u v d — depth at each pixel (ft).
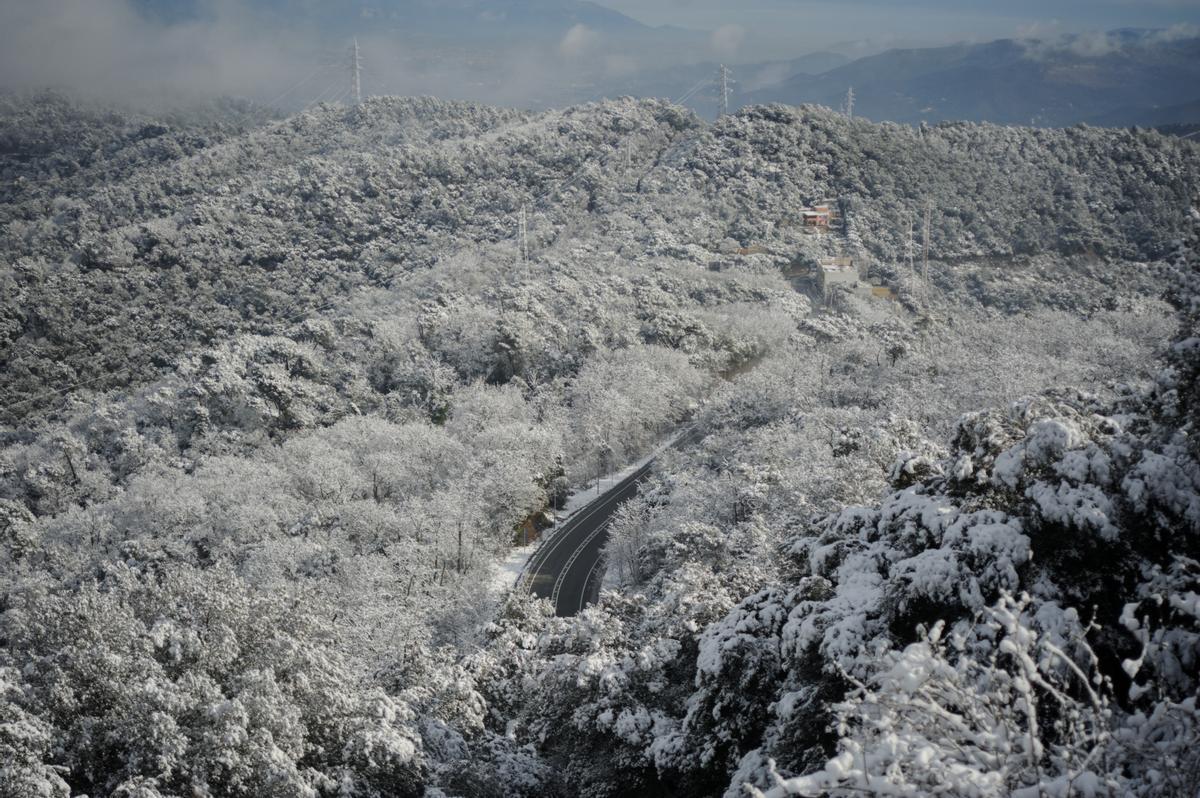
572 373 407.44
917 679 34.22
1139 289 630.33
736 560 180.34
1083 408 86.17
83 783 89.66
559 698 114.52
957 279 643.04
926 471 84.02
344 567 234.17
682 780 91.35
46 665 97.55
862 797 33.78
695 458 309.83
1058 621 57.31
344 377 403.34
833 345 424.46
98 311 644.27
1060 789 32.99
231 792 89.61
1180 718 35.70
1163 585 57.36
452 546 258.16
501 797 102.58
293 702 101.14
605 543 290.35
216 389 373.81
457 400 381.19
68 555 276.00
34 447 370.73
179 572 123.95
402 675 134.51
